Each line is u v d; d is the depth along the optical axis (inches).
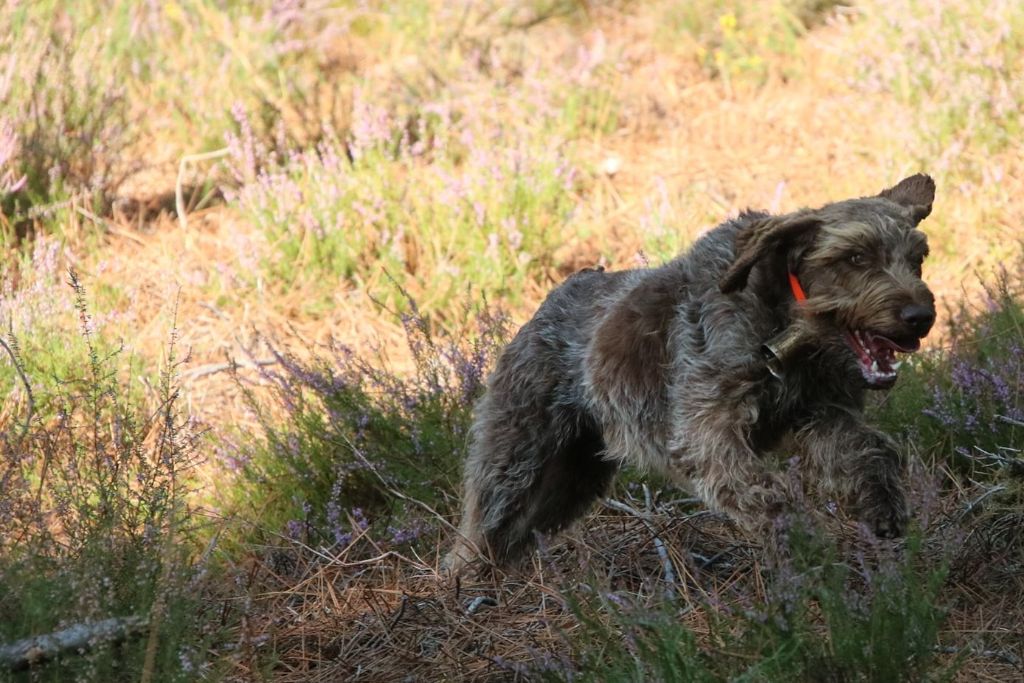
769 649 401.7
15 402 686.5
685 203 965.2
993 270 770.2
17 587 412.5
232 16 1242.6
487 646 494.3
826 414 497.4
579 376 559.5
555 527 591.2
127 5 1196.5
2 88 961.5
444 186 931.3
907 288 454.6
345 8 1325.0
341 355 788.6
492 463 581.6
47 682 404.2
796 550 419.2
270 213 919.7
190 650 416.8
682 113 1131.9
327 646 502.6
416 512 624.7
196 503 634.8
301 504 611.2
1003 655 457.7
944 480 587.8
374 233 908.6
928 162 952.3
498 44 1229.7
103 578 418.9
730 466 482.9
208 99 1123.9
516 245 874.1
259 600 543.2
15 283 834.8
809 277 476.7
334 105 1061.8
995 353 655.8
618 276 565.3
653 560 562.3
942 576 410.9
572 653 448.1
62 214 928.3
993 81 1000.9
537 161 936.9
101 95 1031.6
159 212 1001.5
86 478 495.2
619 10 1326.3
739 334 489.7
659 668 398.9
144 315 863.7
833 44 1187.9
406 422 653.3
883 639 392.2
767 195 973.8
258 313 868.6
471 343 749.3
